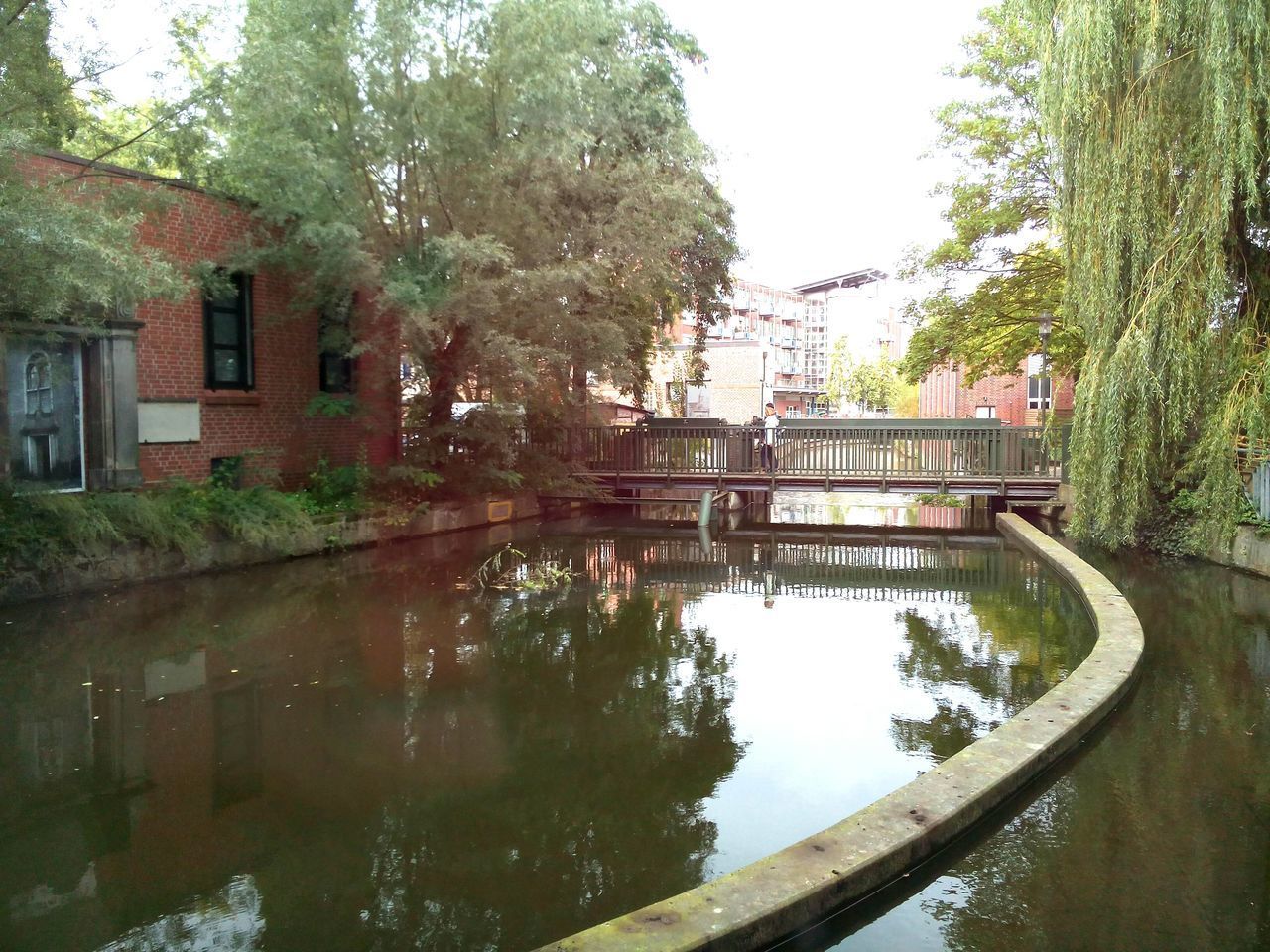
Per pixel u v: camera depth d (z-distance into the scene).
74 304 9.68
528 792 4.84
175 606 9.40
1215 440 9.31
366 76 12.02
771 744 5.55
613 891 3.83
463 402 16.19
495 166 12.98
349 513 13.52
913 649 7.88
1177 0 8.80
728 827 4.43
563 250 14.48
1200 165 8.89
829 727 5.86
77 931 3.53
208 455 12.87
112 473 11.21
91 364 11.05
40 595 9.47
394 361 14.27
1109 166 9.39
